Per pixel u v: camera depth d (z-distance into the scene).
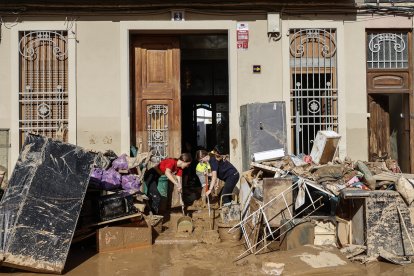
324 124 8.45
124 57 8.39
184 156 7.81
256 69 8.42
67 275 5.30
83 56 8.38
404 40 8.55
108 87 8.39
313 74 8.47
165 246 6.47
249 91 8.44
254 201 6.43
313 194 6.45
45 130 8.40
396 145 8.93
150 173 7.75
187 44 10.16
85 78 8.38
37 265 5.20
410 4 8.41
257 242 6.09
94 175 6.79
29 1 8.20
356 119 8.41
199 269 5.44
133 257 5.97
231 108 8.43
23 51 8.38
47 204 5.51
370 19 8.42
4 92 8.31
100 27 8.39
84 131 8.36
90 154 6.10
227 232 6.57
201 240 6.61
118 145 8.37
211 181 7.69
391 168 7.73
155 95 8.77
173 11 8.38
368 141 8.57
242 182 7.21
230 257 5.88
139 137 8.73
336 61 8.46
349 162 7.18
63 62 8.41
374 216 5.81
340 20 8.43
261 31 8.45
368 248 5.76
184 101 11.46
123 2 8.28
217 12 8.41
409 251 5.80
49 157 5.78
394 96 8.97
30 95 8.38
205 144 11.64
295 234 5.93
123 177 7.07
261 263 5.59
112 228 6.29
